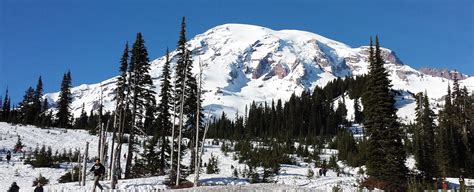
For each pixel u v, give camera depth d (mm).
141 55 51812
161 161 53500
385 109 45688
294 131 130750
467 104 81625
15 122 96062
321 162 80500
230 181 46938
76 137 84938
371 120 46406
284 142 107250
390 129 44906
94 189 26656
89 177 52188
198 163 39250
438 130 72188
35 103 106250
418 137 52438
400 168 43531
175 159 52750
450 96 83688
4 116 107188
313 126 131500
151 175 53719
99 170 26797
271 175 50500
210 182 45156
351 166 77562
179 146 42781
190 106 49969
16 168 58062
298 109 140500
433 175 46781
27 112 102438
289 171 66750
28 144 74125
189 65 49656
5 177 51812
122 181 42625
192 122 50969
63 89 102688
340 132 117938
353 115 146875
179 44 49562
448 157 64125
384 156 44875
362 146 77875
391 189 42156
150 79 52656
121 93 50156
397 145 44906
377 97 46656
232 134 122562
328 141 113500
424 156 48531
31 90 107688
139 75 52031
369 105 47375
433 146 66500
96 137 87312
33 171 57312
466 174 65000
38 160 60750
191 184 41562
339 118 137375
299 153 89500
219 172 62875
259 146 101250
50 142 78188
